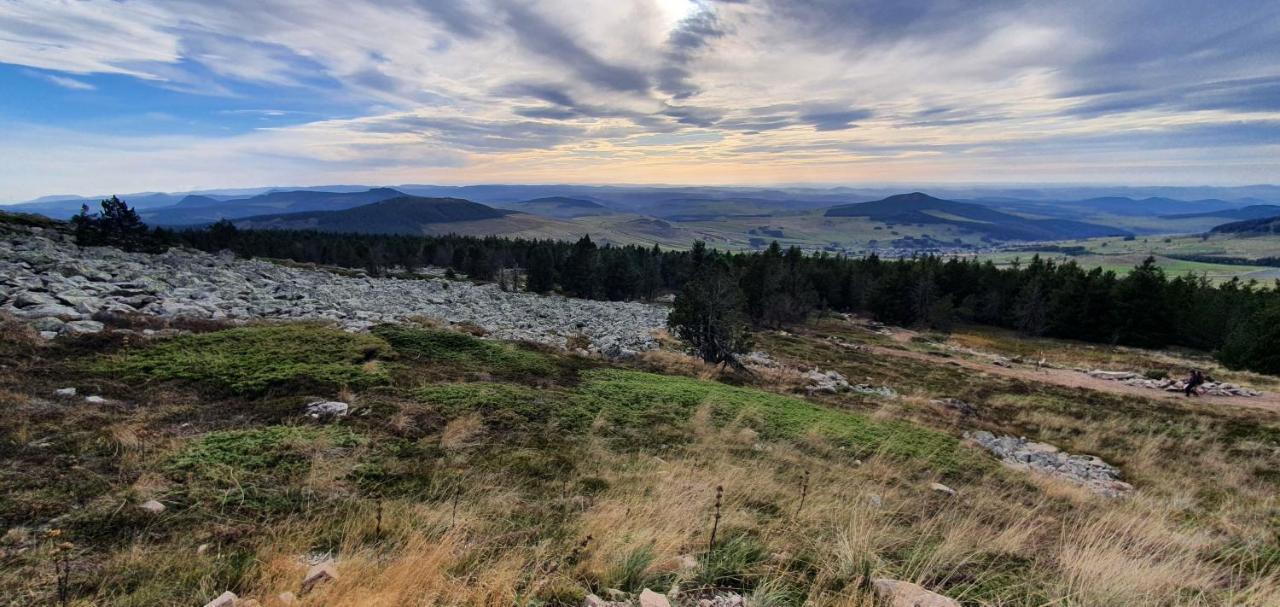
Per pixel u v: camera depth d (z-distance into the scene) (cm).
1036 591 501
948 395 2736
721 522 627
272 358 1283
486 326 2889
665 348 2934
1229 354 4600
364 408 1047
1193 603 488
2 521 511
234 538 533
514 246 11862
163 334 1432
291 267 5219
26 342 1157
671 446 1083
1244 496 1270
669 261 10544
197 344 1338
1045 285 7681
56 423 783
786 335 5469
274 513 605
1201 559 641
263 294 2730
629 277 8206
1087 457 1677
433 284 5709
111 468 660
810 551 573
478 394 1218
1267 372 4197
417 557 470
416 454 860
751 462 1002
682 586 478
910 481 1019
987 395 2825
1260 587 540
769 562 527
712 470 914
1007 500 959
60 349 1168
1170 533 730
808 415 1479
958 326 7756
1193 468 1612
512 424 1086
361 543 538
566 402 1295
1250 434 2028
